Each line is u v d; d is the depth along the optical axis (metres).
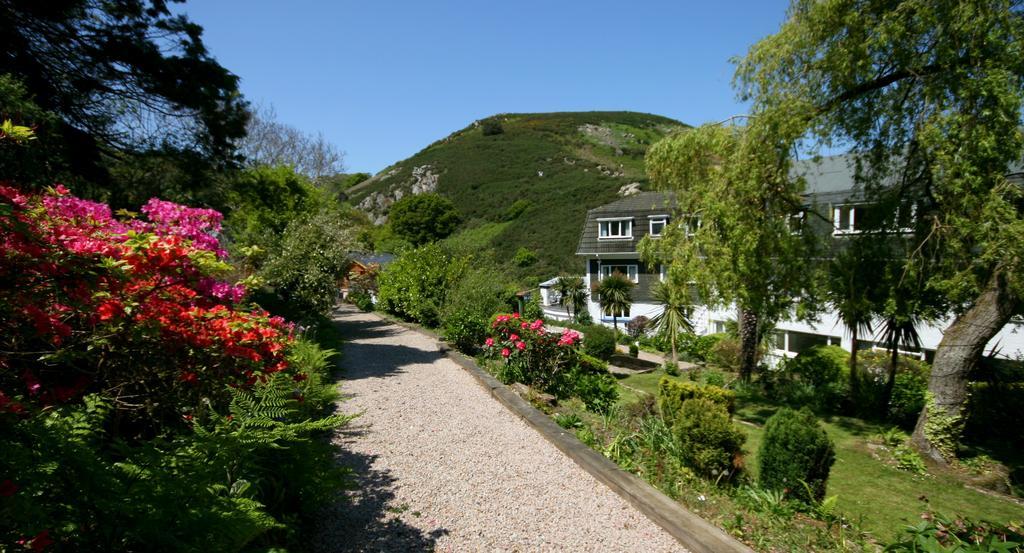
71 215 3.56
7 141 2.56
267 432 3.26
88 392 3.17
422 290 18.23
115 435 3.24
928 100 7.60
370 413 7.05
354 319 22.45
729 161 9.38
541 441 5.93
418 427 6.44
